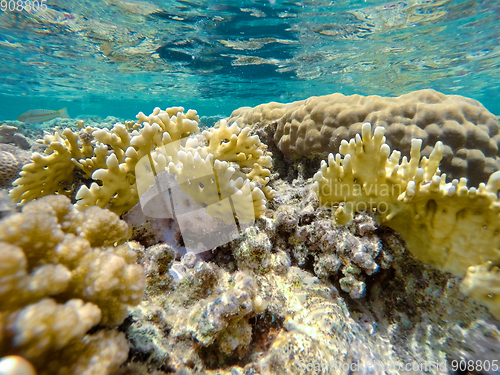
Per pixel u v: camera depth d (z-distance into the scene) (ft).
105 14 34.94
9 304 2.57
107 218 4.27
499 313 5.33
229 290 5.23
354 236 6.72
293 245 7.31
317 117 12.48
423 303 6.35
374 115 11.49
